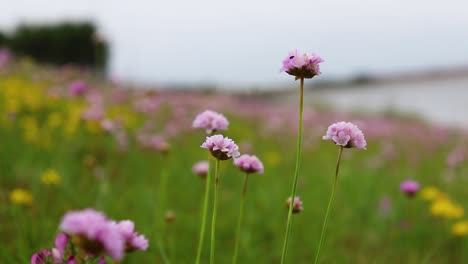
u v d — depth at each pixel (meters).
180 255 3.40
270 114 14.12
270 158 6.93
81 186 4.58
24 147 5.28
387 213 4.88
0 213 3.46
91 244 1.02
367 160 8.60
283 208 4.73
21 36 24.20
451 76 39.47
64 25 24.17
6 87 8.15
